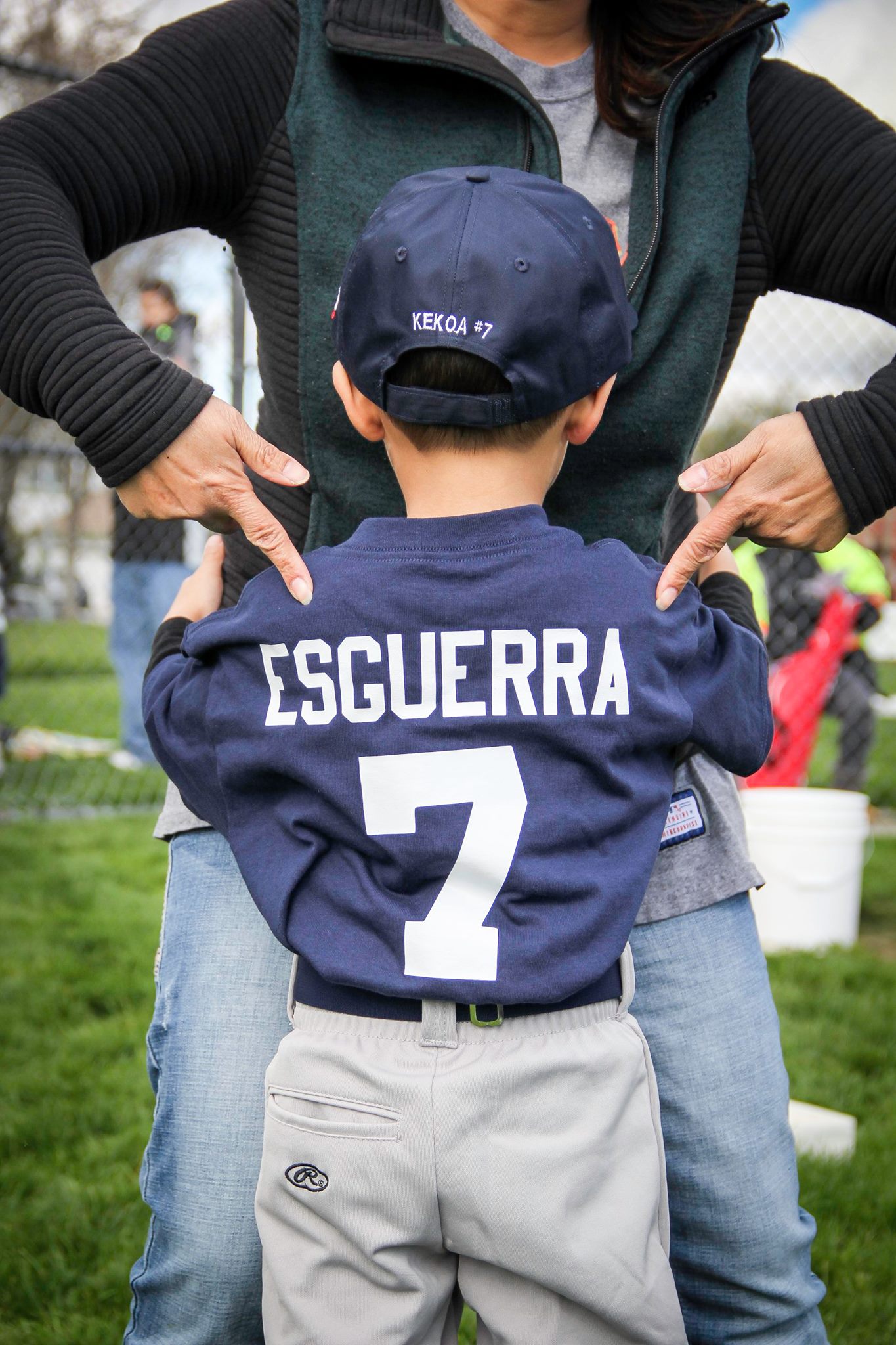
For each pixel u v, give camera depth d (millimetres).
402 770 1109
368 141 1270
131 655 5957
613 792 1127
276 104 1277
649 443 1273
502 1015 1110
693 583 1327
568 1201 1087
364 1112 1108
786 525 1187
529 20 1279
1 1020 3152
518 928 1098
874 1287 2146
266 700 1145
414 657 1114
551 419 1163
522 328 1088
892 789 6625
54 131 1207
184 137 1243
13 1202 2330
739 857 1348
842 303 1379
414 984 1093
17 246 1159
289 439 1326
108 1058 2965
